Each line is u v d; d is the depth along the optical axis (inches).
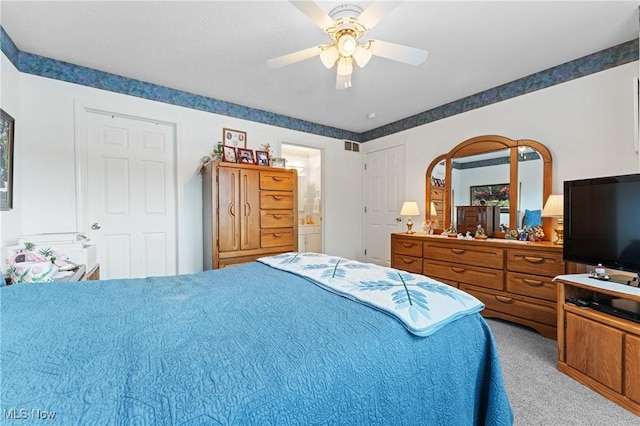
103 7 72.4
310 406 26.4
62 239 84.5
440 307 42.0
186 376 25.1
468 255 114.0
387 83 115.8
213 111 133.1
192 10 73.6
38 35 84.4
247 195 123.6
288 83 116.1
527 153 110.7
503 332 97.5
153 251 120.9
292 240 135.7
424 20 77.0
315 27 80.6
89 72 105.1
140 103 115.3
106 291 48.6
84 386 23.1
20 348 28.4
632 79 86.7
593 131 94.5
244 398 23.9
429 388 35.5
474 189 128.0
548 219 104.3
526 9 73.0
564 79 100.7
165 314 38.9
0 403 20.7
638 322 60.0
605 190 72.6
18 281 64.5
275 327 35.2
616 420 56.1
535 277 95.4
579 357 69.1
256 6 72.2
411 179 157.2
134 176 117.0
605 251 72.2
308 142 166.6
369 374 30.9
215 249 116.1
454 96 129.6
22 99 93.7
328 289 49.9
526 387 66.8
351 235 187.8
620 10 73.1
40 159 97.3
